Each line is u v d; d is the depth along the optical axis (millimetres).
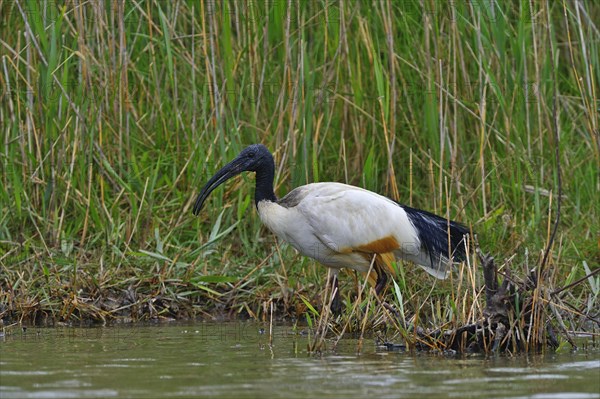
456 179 13008
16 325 11164
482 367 8422
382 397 7102
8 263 12336
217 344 9805
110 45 13453
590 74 13336
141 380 7766
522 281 9648
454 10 13695
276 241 12594
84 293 11859
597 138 12820
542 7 13555
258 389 7402
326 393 7246
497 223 13094
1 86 13531
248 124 13398
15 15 13711
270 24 13469
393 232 11367
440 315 10172
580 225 13250
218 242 13023
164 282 12102
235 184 13469
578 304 11141
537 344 9438
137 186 13297
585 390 7363
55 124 13117
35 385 7543
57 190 13094
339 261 11664
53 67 12617
